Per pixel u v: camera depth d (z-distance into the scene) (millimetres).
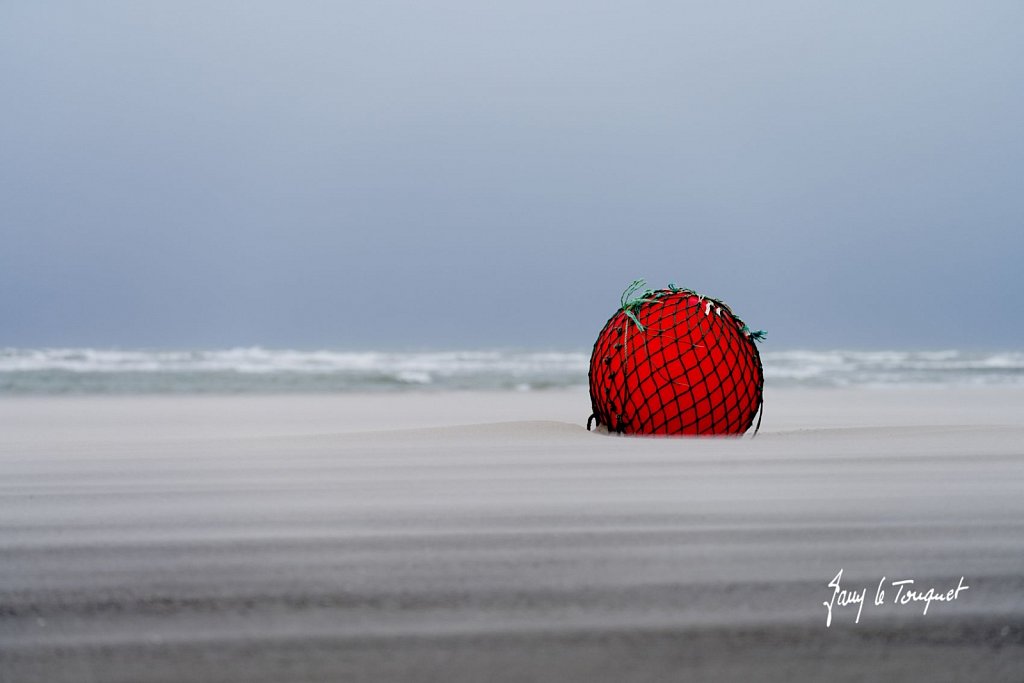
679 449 4477
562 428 5547
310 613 1795
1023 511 2844
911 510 2859
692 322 4934
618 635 1671
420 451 4547
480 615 1785
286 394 13336
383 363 20516
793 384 16547
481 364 20797
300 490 3336
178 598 1894
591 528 2590
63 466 4129
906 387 15648
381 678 1477
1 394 13109
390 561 2203
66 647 1612
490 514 2816
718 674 1494
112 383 14883
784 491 3252
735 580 2023
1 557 2254
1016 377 17938
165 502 3084
